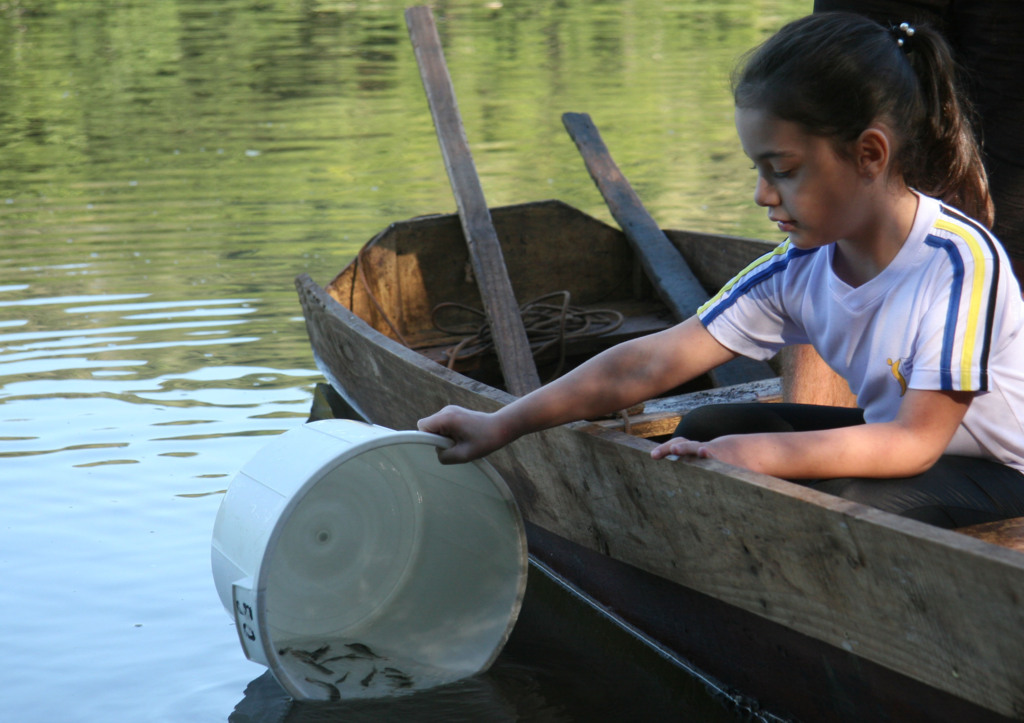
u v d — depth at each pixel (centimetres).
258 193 788
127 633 281
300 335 510
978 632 170
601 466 249
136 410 422
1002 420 205
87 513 341
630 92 1162
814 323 223
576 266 523
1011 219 308
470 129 1015
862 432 200
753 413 238
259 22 1697
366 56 1391
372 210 739
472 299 516
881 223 202
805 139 191
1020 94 296
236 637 279
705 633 246
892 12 307
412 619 278
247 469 254
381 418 387
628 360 237
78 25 1667
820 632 205
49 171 863
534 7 1845
